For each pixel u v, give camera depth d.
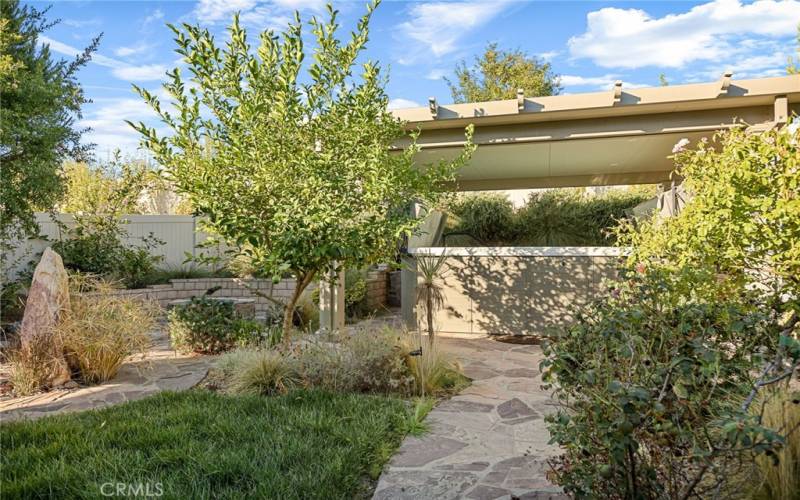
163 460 2.84
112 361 4.92
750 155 3.59
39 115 7.76
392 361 4.54
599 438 2.00
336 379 4.43
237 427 3.34
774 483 2.22
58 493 2.54
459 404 4.22
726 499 2.15
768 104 6.16
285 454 2.92
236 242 4.62
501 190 10.93
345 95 4.95
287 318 5.16
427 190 5.64
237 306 7.90
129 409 3.80
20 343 4.95
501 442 3.39
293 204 4.52
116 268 9.20
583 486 2.11
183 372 5.21
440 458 3.12
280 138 4.81
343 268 5.30
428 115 6.55
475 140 7.00
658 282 2.60
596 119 6.66
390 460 3.09
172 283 9.47
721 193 3.61
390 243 5.38
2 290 7.62
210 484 2.61
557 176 10.52
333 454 2.95
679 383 1.98
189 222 10.58
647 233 4.63
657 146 7.75
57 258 5.08
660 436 2.02
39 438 3.23
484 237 10.55
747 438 1.59
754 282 3.67
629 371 2.08
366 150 4.98
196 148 4.82
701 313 2.26
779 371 2.00
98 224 9.40
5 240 8.05
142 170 10.90
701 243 3.72
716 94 5.78
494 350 6.44
